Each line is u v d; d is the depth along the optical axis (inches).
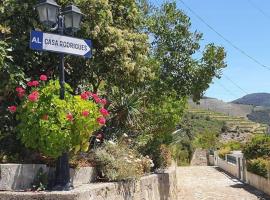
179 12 555.8
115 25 431.2
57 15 297.7
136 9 446.6
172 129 633.6
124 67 404.2
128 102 480.4
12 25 357.7
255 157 898.1
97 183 354.9
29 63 369.4
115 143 442.0
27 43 357.4
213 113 3528.5
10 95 349.1
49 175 312.2
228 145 1533.0
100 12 387.5
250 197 729.6
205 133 2185.0
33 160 327.3
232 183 946.1
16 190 288.5
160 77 547.5
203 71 552.7
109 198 343.9
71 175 329.7
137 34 430.6
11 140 340.5
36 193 277.0
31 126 295.9
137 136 544.1
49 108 294.0
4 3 350.0
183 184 917.8
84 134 306.0
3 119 342.3
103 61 403.9
